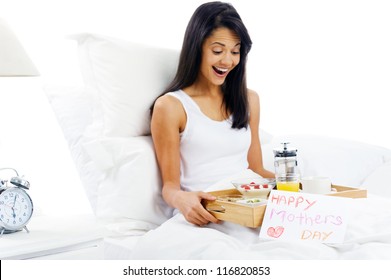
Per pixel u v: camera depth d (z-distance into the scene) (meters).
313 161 2.32
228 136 2.18
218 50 2.09
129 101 2.13
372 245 1.52
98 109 2.17
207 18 2.09
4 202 1.70
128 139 2.12
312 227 1.63
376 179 2.30
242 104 2.24
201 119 2.14
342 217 1.63
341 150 2.41
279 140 2.52
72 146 2.23
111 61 2.12
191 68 2.15
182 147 2.15
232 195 1.97
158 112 2.09
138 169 2.07
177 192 1.95
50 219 1.96
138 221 2.06
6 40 1.71
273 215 1.68
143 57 2.18
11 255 1.55
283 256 1.52
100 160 2.10
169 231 1.79
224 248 1.59
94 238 1.71
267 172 2.28
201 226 1.86
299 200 1.68
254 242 1.70
